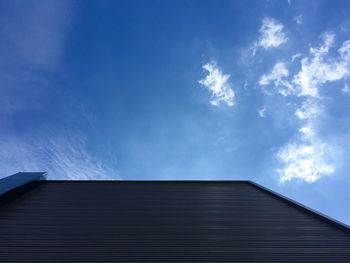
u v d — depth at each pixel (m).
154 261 4.28
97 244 4.79
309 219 6.02
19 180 7.87
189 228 5.46
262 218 6.04
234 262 4.29
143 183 8.67
